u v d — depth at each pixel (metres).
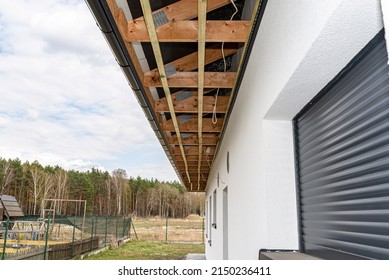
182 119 5.40
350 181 1.53
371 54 1.40
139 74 3.30
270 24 2.17
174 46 3.26
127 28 2.63
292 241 2.20
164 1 2.58
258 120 2.52
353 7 1.17
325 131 1.84
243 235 3.20
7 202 12.27
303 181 2.17
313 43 1.40
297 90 1.87
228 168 4.75
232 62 3.90
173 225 29.62
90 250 12.01
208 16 3.19
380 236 1.27
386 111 1.27
